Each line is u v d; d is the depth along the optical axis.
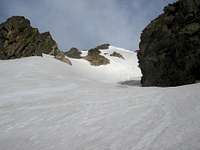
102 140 9.64
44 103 15.88
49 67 35.44
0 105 16.38
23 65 32.44
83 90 19.33
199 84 15.98
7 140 10.55
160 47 37.59
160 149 8.27
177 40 34.03
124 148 8.77
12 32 46.56
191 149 7.82
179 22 35.19
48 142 10.01
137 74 75.56
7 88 20.75
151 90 16.88
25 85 21.86
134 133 9.87
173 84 34.28
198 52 30.81
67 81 24.11
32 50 47.62
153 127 10.16
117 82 64.38
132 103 13.78
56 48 55.38
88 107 13.97
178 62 33.56
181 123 10.06
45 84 22.28
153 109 12.30
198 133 8.84
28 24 49.97
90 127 11.05
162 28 38.09
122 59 88.31
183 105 12.09
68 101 15.80
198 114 10.64
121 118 11.66
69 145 9.55
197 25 32.09
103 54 88.62
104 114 12.51
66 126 11.50
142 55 42.38
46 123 12.16
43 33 54.56
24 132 11.30
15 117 13.48
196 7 33.12
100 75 69.62
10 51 45.19
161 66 36.75
